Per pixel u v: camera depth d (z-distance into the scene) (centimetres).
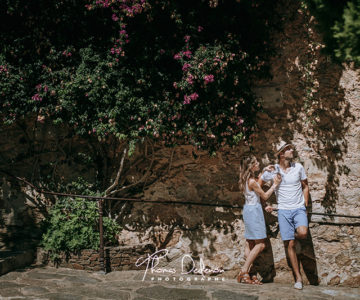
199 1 570
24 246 626
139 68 550
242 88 575
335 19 433
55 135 641
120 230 618
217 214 600
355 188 571
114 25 557
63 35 567
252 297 486
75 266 578
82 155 637
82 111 557
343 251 568
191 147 610
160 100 551
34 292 477
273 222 581
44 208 639
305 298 489
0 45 575
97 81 540
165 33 561
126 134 558
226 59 546
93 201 614
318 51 579
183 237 605
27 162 646
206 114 556
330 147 578
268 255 580
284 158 547
